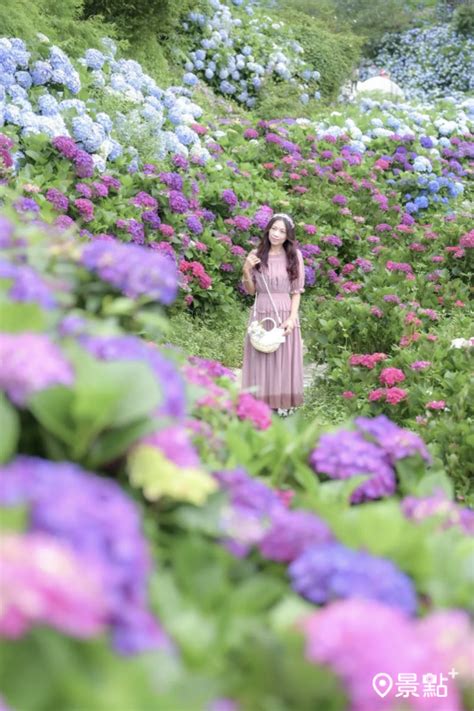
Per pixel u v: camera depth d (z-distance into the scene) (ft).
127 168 34.12
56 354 5.94
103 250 8.64
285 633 4.84
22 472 4.86
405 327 26.76
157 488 6.12
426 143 51.80
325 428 9.43
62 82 35.32
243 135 45.19
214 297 31.96
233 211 36.55
